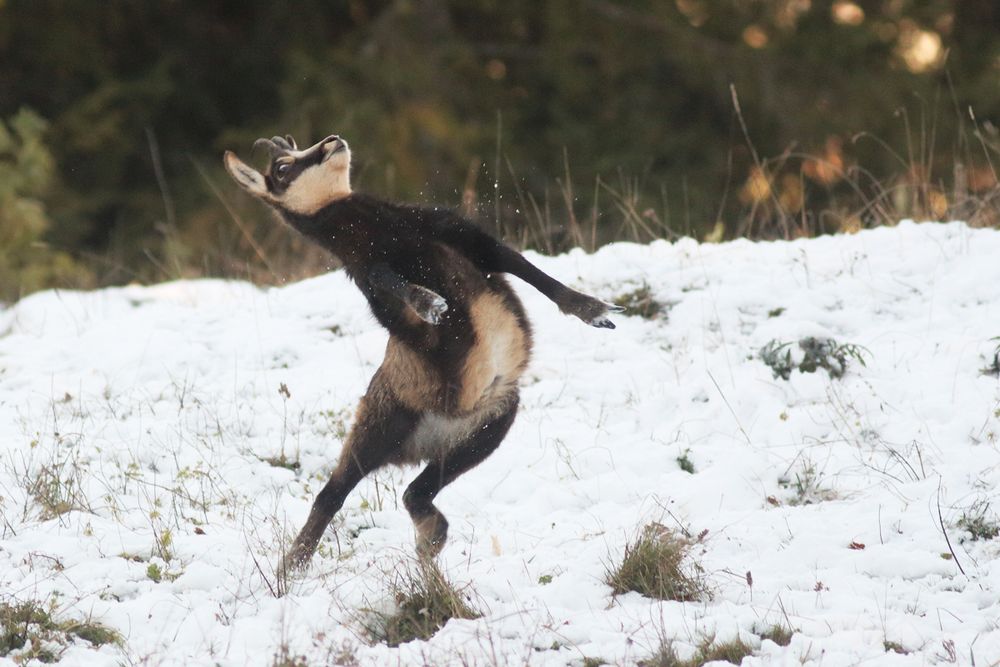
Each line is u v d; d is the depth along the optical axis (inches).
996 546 821.9
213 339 1312.7
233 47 2984.7
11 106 2829.7
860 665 677.9
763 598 774.5
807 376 1112.8
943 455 960.3
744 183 2753.4
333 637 746.8
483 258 860.6
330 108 2581.2
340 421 1128.8
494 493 1005.8
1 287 1958.7
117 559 849.5
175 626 761.6
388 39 2691.9
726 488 954.7
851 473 960.3
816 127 2706.7
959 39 2947.8
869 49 2869.1
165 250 2369.6
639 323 1266.0
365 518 958.4
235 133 2723.9
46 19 2815.0
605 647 715.4
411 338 851.4
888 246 1341.0
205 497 987.3
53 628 745.6
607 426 1095.6
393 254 860.0
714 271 1317.7
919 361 1117.1
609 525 916.0
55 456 1042.7
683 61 2763.3
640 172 2669.8
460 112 2738.7
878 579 802.2
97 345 1311.5
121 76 2920.8
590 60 2915.8
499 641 730.2
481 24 2942.9
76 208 2655.0
